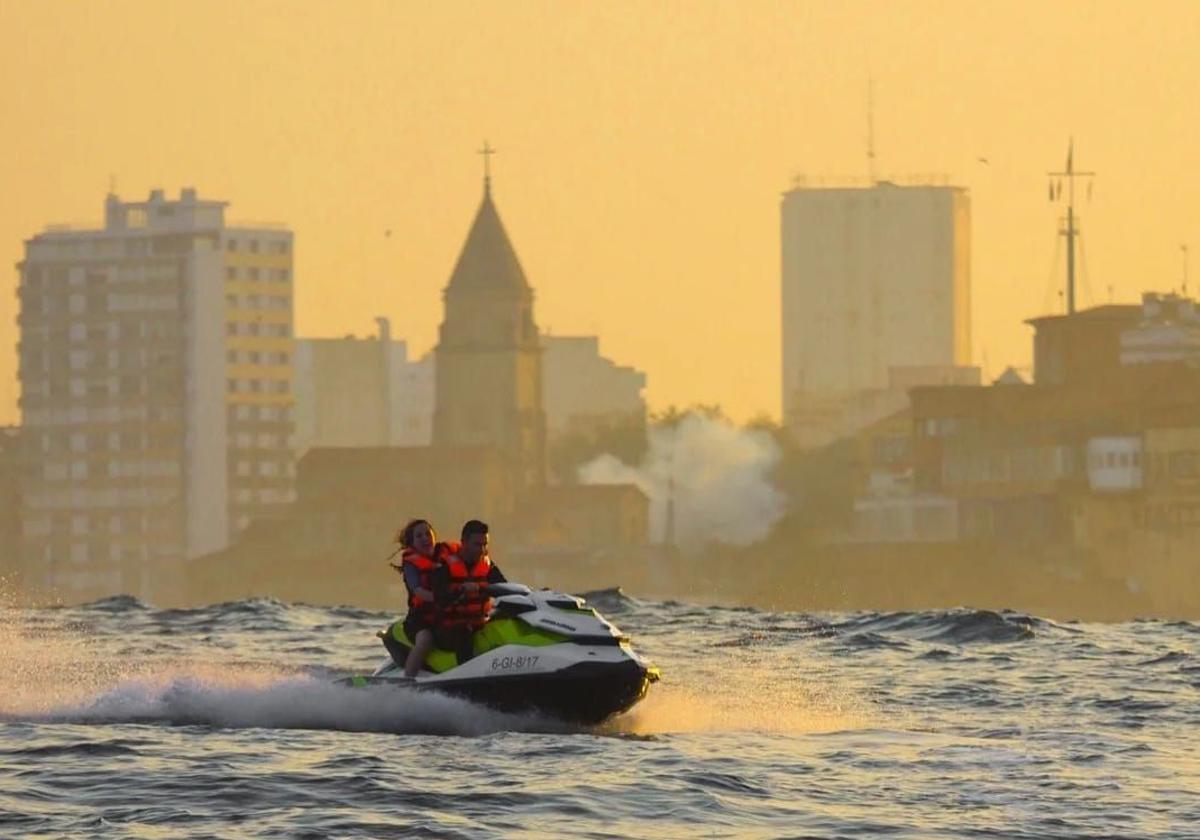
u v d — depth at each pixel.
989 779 52.78
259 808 48.22
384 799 49.12
